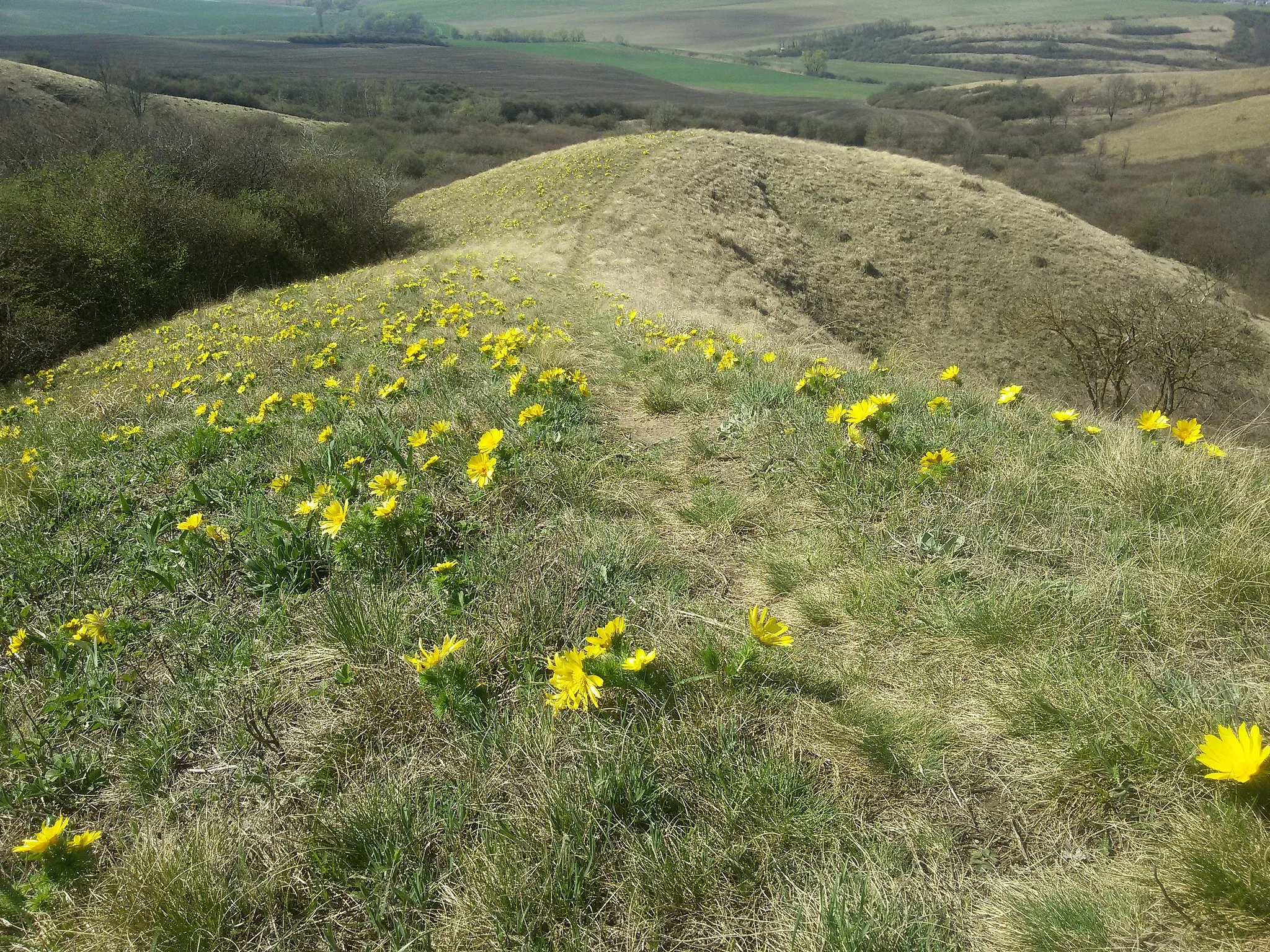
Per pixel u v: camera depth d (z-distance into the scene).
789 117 86.81
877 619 2.38
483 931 1.57
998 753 1.90
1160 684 1.95
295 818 1.90
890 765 1.89
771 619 2.04
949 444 3.47
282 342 8.77
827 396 4.35
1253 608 2.18
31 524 4.02
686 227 24.94
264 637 2.64
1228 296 27.44
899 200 32.44
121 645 2.75
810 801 1.80
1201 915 1.42
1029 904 1.50
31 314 17.02
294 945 1.63
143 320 19.61
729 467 3.72
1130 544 2.62
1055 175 56.69
